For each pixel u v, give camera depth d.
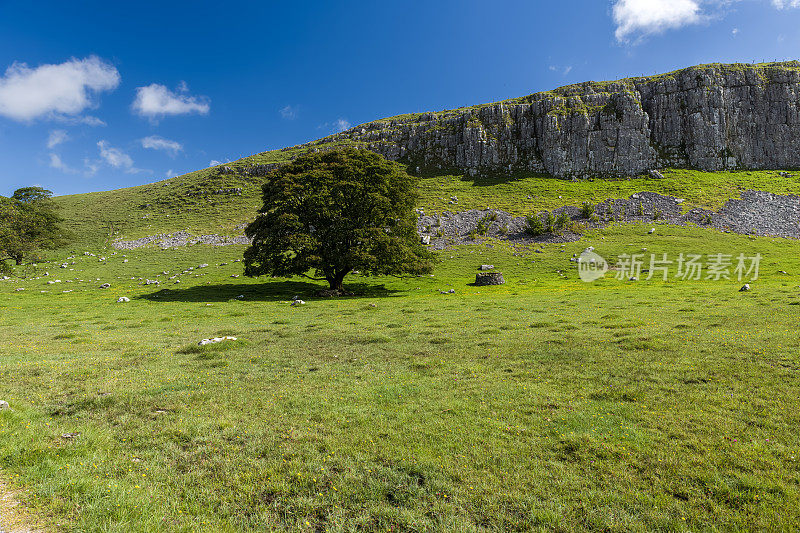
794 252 68.56
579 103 152.12
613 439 8.84
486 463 7.92
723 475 7.22
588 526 5.98
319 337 22.50
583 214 100.88
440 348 19.05
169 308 37.94
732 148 136.75
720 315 24.83
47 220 89.44
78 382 13.80
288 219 48.59
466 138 155.88
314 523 6.23
